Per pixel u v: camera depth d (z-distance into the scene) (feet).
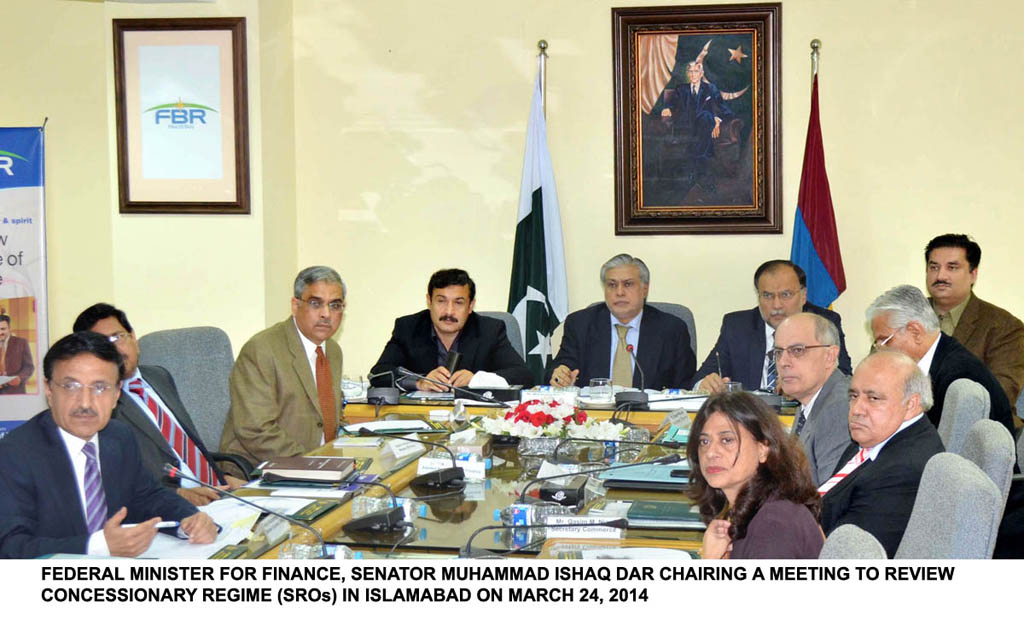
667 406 11.84
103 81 17.87
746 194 17.08
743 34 16.89
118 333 9.64
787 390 9.00
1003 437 7.15
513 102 17.56
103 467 7.53
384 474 8.46
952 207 16.69
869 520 6.98
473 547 6.39
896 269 16.85
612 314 14.70
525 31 17.43
